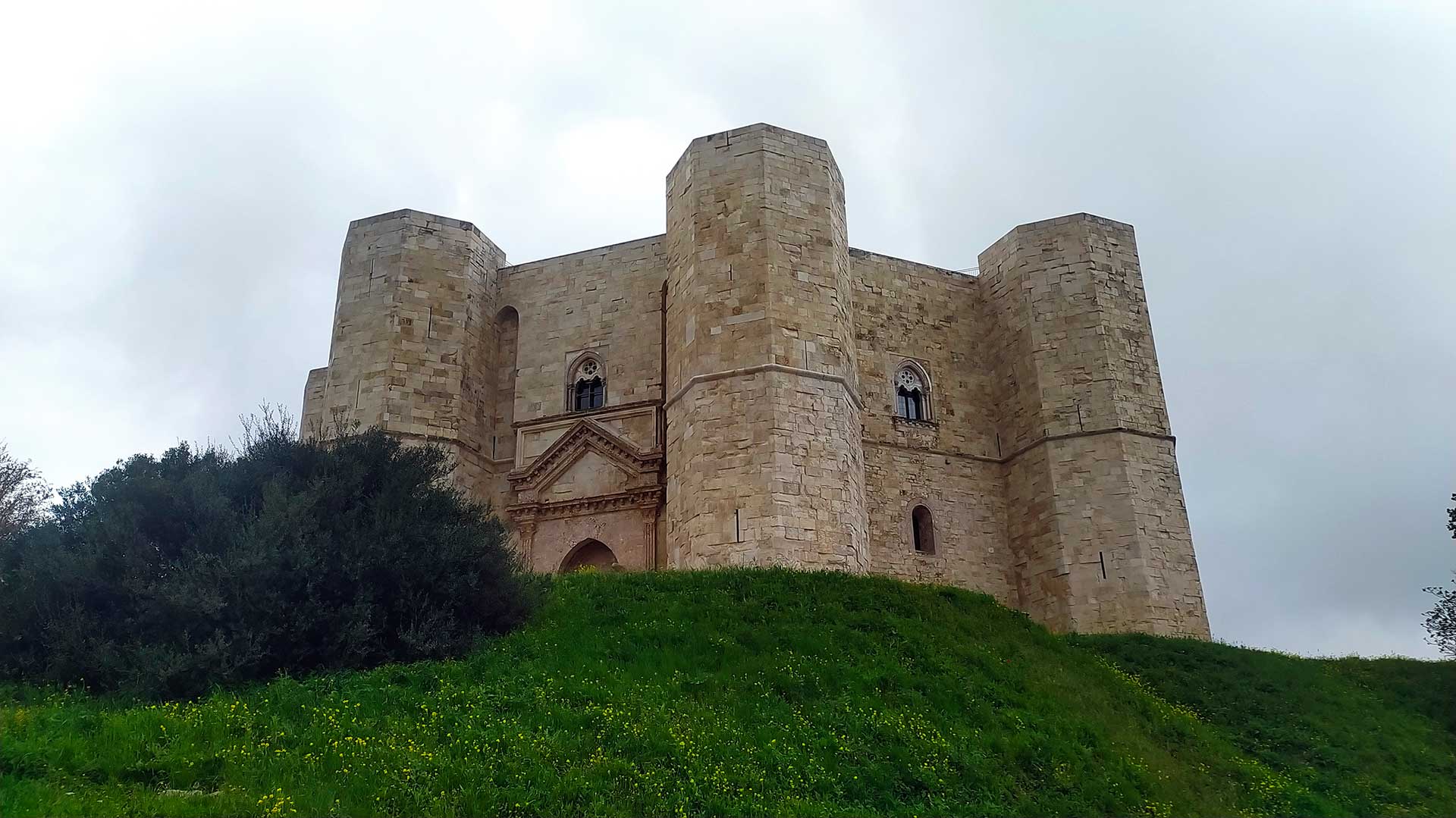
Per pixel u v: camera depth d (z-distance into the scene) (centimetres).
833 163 3419
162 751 1540
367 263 3628
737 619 2289
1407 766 2347
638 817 1472
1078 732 2047
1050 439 3628
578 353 3734
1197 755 2173
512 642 2152
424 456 2569
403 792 1477
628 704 1834
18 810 1320
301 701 1770
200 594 1905
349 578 2078
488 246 3922
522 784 1522
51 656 1884
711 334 3097
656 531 3350
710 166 3291
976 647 2361
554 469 3550
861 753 1770
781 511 2848
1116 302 3747
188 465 2328
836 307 3183
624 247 3819
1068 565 3462
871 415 3716
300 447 2417
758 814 1523
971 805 1689
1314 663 2995
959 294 4069
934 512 3694
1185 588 3397
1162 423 3631
